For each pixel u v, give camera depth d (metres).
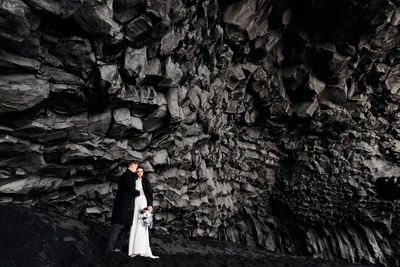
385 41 7.85
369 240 10.81
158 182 5.64
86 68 3.57
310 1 6.93
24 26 2.91
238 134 8.76
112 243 3.71
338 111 9.06
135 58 4.00
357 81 9.03
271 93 8.34
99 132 4.19
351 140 10.04
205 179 7.05
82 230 3.94
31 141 3.58
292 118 9.04
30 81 3.21
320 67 8.20
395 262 10.61
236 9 6.06
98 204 4.71
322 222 10.71
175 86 5.07
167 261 4.14
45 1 2.95
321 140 9.84
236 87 7.52
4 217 3.19
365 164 10.34
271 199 10.37
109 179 4.80
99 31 3.42
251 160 9.32
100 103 4.02
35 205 3.95
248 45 6.94
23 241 3.01
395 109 9.75
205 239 7.50
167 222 6.14
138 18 3.77
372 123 9.91
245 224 9.52
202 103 6.16
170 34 4.38
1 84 3.04
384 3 6.80
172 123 5.14
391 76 9.07
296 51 7.92
